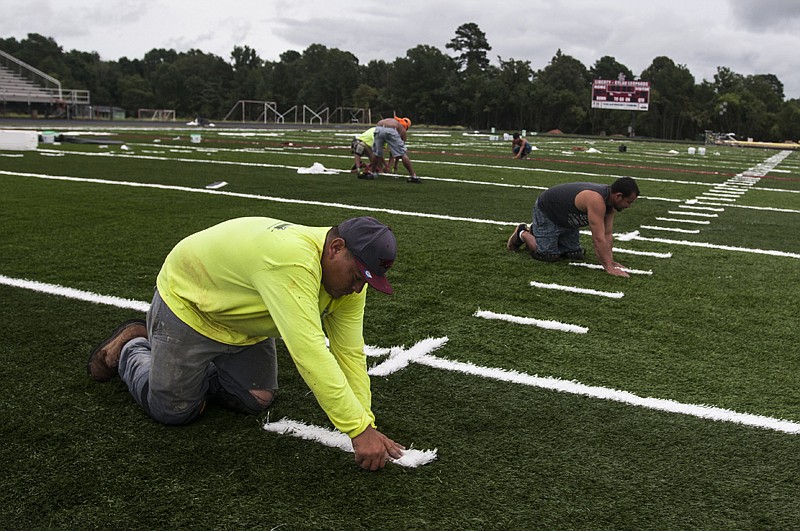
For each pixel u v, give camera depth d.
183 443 2.57
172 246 5.79
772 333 4.12
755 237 7.59
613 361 3.56
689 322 4.28
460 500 2.26
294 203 8.55
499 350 3.66
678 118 72.44
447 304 4.46
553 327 4.08
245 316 2.37
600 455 2.59
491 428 2.78
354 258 2.16
